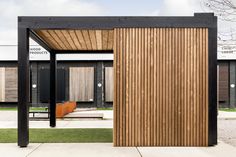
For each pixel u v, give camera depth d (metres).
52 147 9.30
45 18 9.46
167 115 9.55
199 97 9.59
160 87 9.56
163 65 9.59
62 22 9.48
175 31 9.62
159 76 9.57
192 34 9.62
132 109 9.52
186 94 9.58
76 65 28.03
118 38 9.55
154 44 9.59
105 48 13.95
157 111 9.54
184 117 9.56
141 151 8.75
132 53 9.57
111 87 28.06
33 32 10.14
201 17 9.61
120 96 9.52
